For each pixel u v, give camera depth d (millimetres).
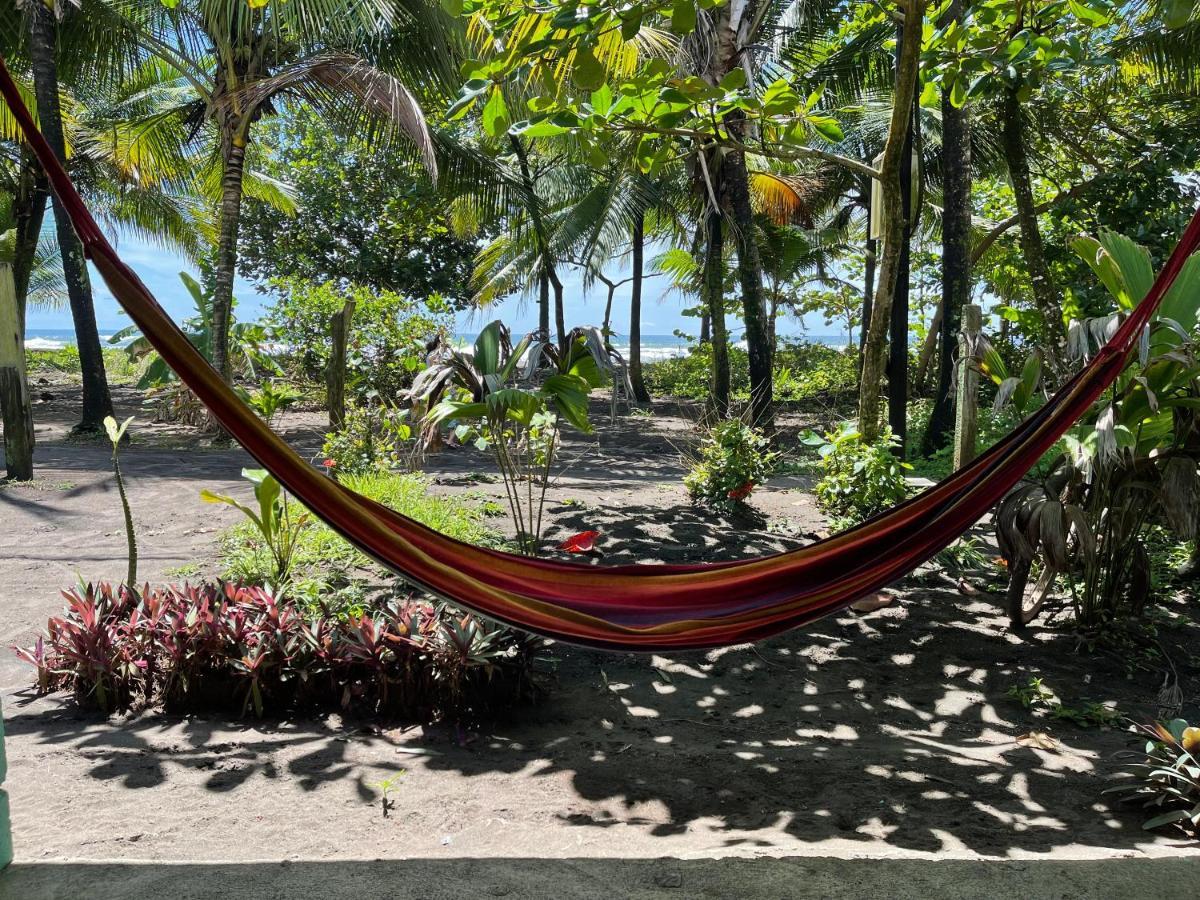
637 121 6246
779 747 4480
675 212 22438
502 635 4805
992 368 6875
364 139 17547
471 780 3980
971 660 5777
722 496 9461
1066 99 13766
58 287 27188
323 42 13523
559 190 22359
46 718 4480
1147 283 5586
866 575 3674
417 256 27703
